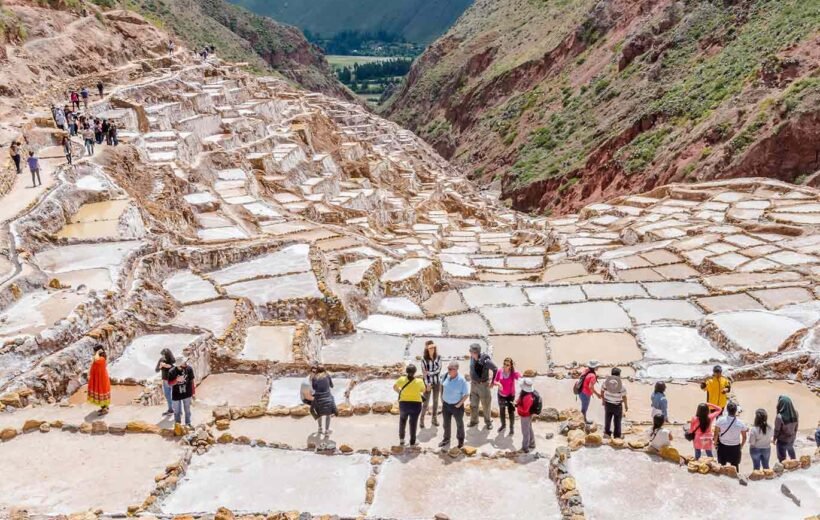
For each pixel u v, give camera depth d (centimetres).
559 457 1263
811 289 2608
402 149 9425
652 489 1214
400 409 1331
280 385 1781
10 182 2772
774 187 4412
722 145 5519
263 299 2281
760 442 1309
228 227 3294
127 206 2786
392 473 1267
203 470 1276
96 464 1271
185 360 1723
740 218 3856
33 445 1329
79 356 1678
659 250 3369
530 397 1312
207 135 5081
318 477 1259
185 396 1423
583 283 2900
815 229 3456
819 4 6309
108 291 1967
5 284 1909
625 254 3372
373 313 2556
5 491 1191
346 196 5172
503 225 5875
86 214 2711
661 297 2627
